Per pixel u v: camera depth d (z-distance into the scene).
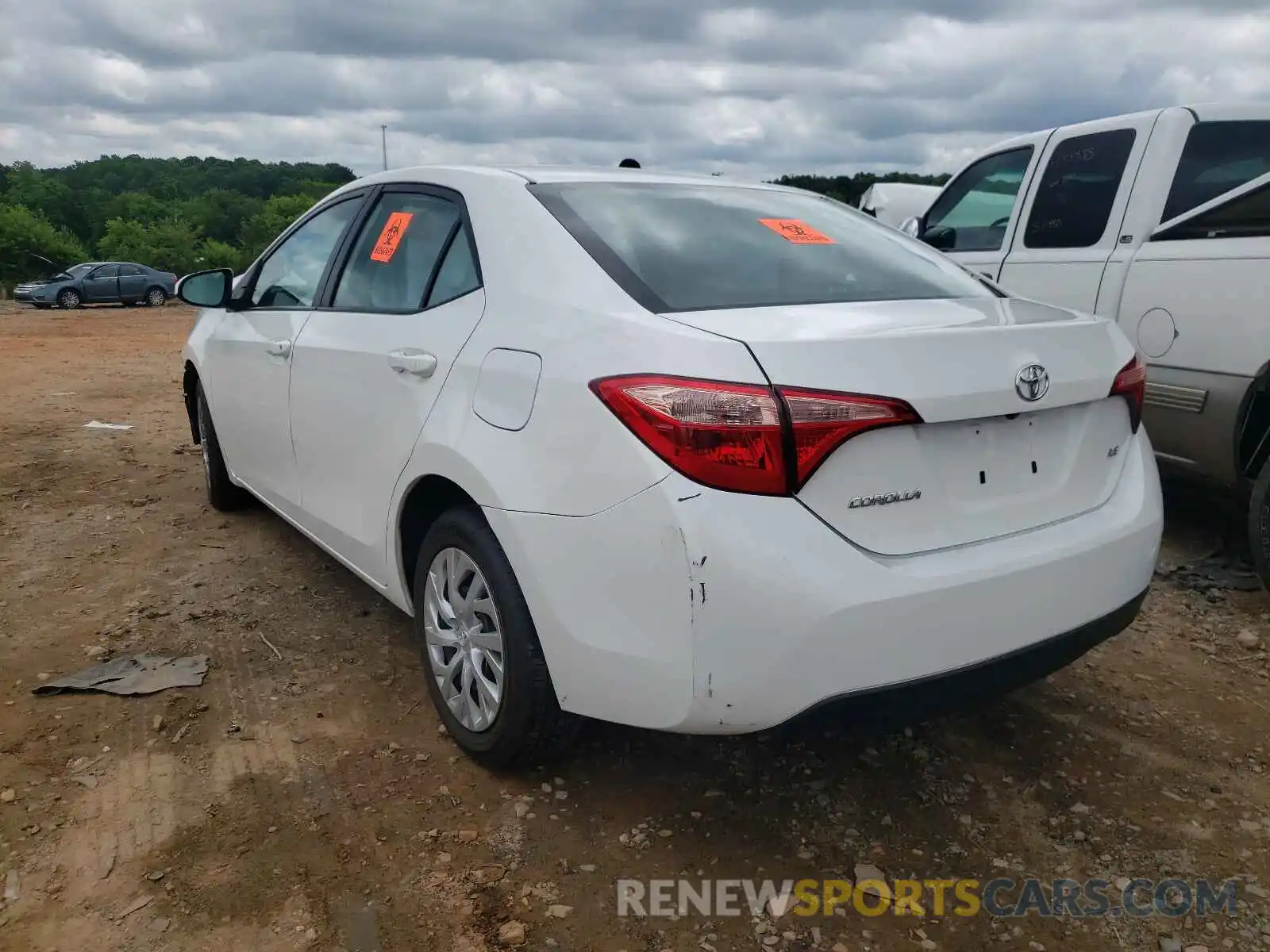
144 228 81.69
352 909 2.31
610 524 2.24
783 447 2.10
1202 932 2.29
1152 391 4.41
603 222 2.81
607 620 2.29
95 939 2.20
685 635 2.15
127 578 4.28
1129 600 2.67
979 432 2.39
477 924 2.28
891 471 2.24
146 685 3.31
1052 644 2.46
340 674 3.45
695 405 2.13
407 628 3.84
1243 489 4.23
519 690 2.60
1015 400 2.38
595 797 2.76
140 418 8.16
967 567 2.29
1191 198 4.65
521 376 2.53
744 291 2.62
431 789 2.77
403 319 3.12
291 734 3.05
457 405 2.73
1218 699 3.35
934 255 3.40
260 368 4.09
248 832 2.57
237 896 2.34
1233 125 4.78
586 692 2.39
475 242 2.96
